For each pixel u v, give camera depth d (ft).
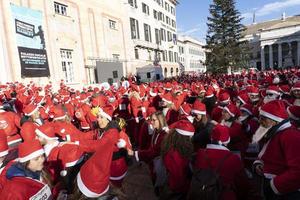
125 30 122.42
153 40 168.96
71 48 82.58
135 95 29.50
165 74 186.50
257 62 276.41
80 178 7.38
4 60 57.36
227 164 10.01
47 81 69.82
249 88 27.40
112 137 12.35
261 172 11.12
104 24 104.42
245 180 10.25
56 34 75.77
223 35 161.68
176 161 11.45
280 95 23.27
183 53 257.34
